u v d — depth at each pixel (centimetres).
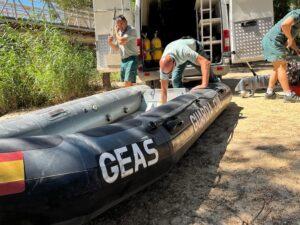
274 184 301
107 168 238
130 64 669
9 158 213
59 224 221
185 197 291
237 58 695
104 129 272
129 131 279
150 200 289
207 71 477
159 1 839
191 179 322
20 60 820
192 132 356
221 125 479
